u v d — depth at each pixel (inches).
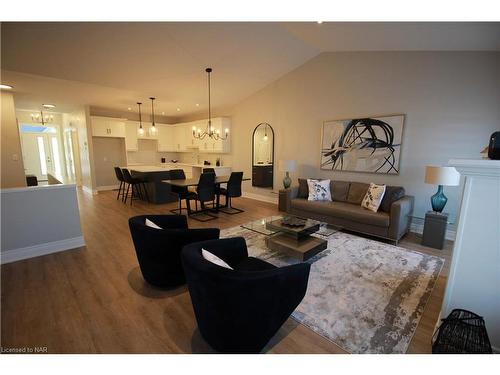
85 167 293.7
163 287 93.0
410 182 155.4
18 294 88.9
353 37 145.1
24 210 115.9
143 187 249.6
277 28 143.9
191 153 351.3
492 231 60.1
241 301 56.7
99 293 89.9
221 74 199.5
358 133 173.6
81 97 230.2
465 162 58.9
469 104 133.6
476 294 63.3
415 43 135.2
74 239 129.6
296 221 129.0
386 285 95.3
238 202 244.4
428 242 132.6
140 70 176.6
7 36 123.0
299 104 208.8
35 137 367.6
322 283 96.4
